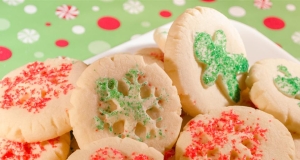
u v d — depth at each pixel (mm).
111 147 296
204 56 346
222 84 361
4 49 436
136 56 326
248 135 322
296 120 343
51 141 326
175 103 322
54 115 319
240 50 383
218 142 317
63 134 326
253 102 354
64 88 333
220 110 340
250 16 505
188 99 336
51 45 449
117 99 311
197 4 514
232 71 365
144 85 318
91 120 309
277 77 362
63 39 457
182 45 334
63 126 318
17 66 425
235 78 368
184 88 333
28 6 477
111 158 291
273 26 498
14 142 325
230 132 324
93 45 458
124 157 293
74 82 339
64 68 351
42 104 324
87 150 295
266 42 443
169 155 327
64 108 321
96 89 312
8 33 449
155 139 315
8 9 469
